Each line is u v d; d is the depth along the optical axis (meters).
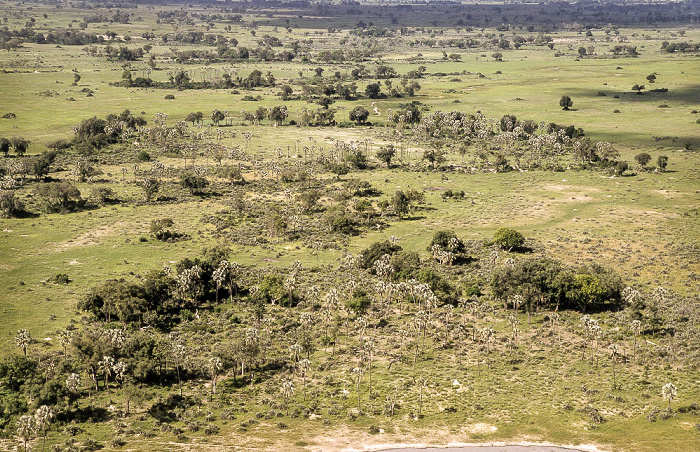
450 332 146.88
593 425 111.62
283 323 152.25
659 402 118.50
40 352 134.12
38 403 115.31
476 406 117.94
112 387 125.56
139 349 130.00
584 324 141.50
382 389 124.38
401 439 108.81
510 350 138.38
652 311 150.38
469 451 105.25
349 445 107.12
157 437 109.56
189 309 158.62
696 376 127.38
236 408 119.19
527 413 115.88
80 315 151.62
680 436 108.06
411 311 158.62
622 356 135.75
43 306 154.75
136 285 155.50
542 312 157.00
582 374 129.00
